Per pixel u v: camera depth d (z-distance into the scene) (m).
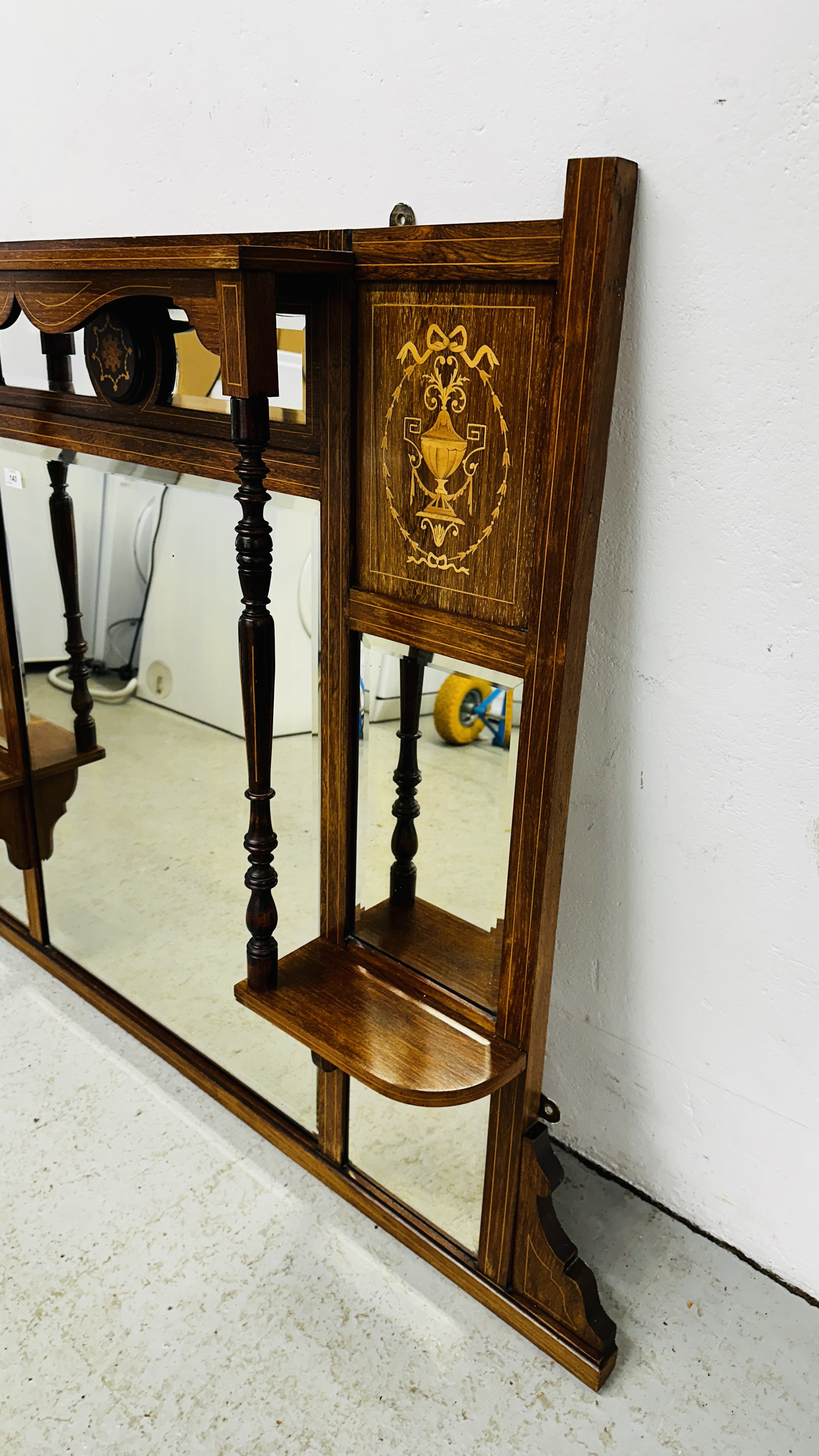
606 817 1.43
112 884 1.92
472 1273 1.44
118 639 1.71
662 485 1.20
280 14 1.36
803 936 1.29
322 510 1.31
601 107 1.10
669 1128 1.54
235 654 1.53
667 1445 1.26
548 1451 1.25
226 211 1.56
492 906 1.31
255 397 1.10
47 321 1.36
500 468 1.12
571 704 1.14
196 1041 1.85
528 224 1.00
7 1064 1.87
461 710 1.26
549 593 1.09
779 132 0.99
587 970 1.54
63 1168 1.64
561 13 1.09
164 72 1.54
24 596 1.83
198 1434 1.26
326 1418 1.28
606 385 1.01
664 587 1.25
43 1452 1.24
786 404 1.08
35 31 1.71
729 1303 1.45
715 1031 1.42
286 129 1.42
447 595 1.22
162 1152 1.69
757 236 1.04
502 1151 1.34
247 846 1.34
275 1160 1.69
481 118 1.20
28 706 1.93
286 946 1.66
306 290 1.22
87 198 1.77
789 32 0.96
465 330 1.10
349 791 1.42
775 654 1.19
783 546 1.14
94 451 1.62
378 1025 1.34
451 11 1.18
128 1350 1.36
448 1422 1.28
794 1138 1.40
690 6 1.00
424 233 1.08
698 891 1.37
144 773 1.76
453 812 1.32
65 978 2.07
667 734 1.32
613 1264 1.50
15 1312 1.41
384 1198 1.56
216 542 1.49
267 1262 1.50
